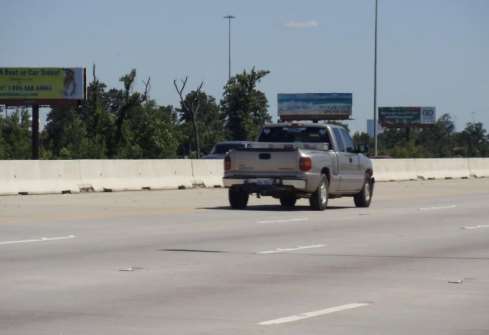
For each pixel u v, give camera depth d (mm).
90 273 19328
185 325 14172
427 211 38656
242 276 19109
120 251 22984
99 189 49938
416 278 19078
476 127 188125
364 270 20172
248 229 29156
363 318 14828
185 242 25141
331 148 38906
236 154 37375
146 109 105250
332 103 152875
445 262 21688
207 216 34188
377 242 25891
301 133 39344
